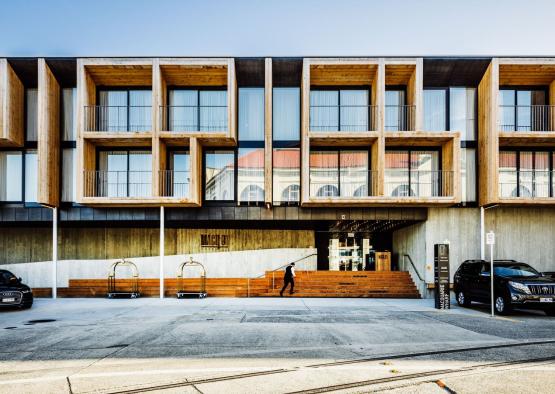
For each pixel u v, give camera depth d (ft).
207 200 65.00
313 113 66.28
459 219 64.03
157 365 25.34
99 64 59.82
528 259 63.98
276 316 44.68
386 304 55.88
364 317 44.06
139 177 65.77
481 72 63.00
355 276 70.23
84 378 22.80
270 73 61.21
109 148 65.82
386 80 65.36
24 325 40.06
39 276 69.92
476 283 52.11
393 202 59.47
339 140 62.08
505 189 65.41
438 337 33.37
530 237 64.18
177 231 72.69
